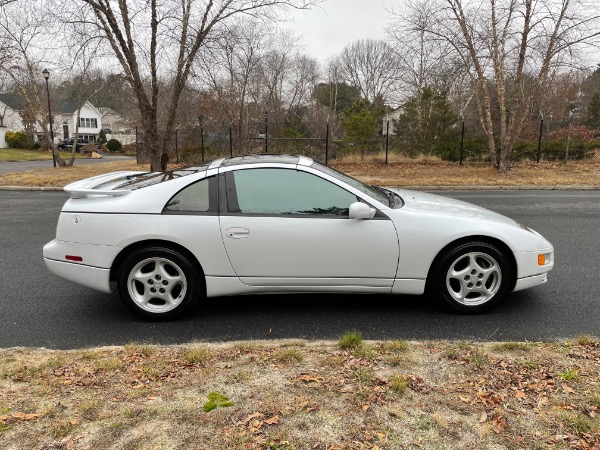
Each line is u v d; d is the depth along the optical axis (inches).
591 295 183.5
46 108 1930.4
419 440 86.7
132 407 97.7
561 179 619.2
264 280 158.4
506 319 159.6
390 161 861.8
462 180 613.9
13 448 85.0
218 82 1087.0
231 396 101.8
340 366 116.5
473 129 1045.2
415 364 117.3
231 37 610.9
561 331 149.7
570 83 1465.3
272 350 127.9
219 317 163.2
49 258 161.5
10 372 115.0
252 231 154.3
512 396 101.4
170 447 84.7
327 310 168.9
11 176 685.3
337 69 2268.7
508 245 158.9
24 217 366.3
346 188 159.8
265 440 86.4
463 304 162.6
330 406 97.7
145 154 1002.7
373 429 90.0
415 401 99.7
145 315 158.4
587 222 339.3
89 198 160.9
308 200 158.2
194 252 154.9
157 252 154.8
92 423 92.3
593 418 93.0
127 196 157.9
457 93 1202.6
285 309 170.1
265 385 106.7
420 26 717.9
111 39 549.6
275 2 567.8
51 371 115.8
